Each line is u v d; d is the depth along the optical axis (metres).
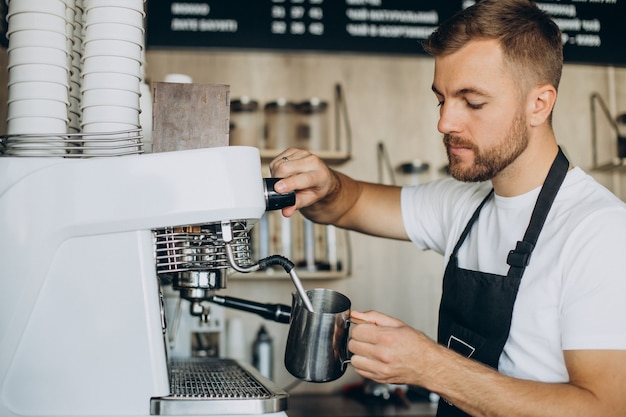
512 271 1.17
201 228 1.05
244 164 0.98
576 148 2.89
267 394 1.02
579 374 1.03
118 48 1.03
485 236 1.29
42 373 0.96
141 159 0.97
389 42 2.47
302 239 2.62
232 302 1.30
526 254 1.16
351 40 2.45
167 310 2.19
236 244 1.05
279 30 2.43
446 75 1.14
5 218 0.96
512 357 1.16
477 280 1.23
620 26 2.51
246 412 0.97
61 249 0.97
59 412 0.96
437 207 1.52
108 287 0.97
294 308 1.07
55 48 1.02
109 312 0.97
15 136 0.99
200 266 1.05
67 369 0.96
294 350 1.06
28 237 0.96
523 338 1.14
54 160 0.97
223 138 1.04
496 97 1.11
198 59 2.79
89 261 0.97
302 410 2.36
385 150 2.85
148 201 0.96
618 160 2.67
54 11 1.02
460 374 1.02
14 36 1.03
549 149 1.21
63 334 0.96
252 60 2.81
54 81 1.03
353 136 2.84
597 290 1.04
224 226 0.98
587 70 2.91
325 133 2.63
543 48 1.14
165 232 1.02
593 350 1.03
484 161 1.15
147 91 1.46
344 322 1.05
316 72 2.84
